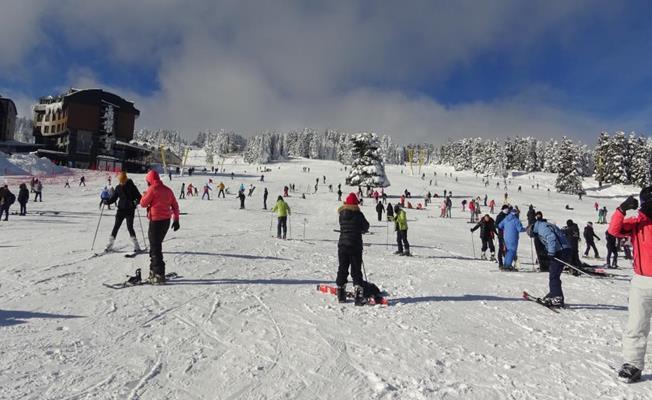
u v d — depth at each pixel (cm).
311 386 398
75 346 470
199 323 562
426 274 1053
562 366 470
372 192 5594
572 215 4538
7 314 571
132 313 593
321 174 9012
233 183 6053
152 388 382
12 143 8275
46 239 1378
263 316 602
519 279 1046
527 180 11038
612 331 615
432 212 4238
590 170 14638
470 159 13912
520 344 541
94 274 825
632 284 446
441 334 562
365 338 531
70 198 3509
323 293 759
